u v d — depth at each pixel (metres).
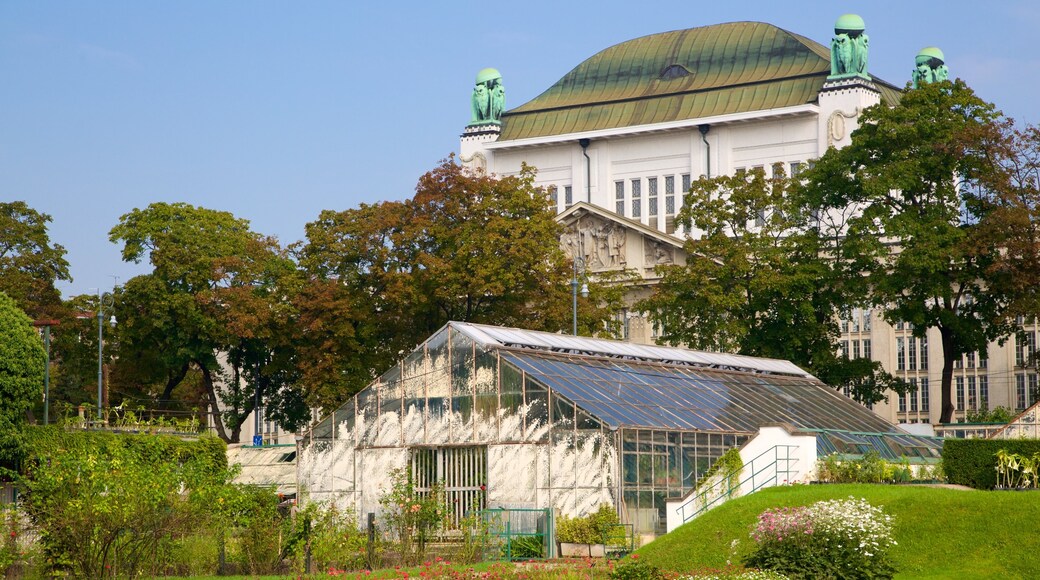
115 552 45.06
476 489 65.38
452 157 101.94
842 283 94.38
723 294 93.75
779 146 127.62
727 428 68.31
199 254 107.94
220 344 108.69
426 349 67.75
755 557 44.41
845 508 44.62
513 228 97.62
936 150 90.25
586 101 139.12
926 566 45.38
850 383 96.44
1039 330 119.38
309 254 101.69
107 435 74.44
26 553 46.31
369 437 69.12
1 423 72.38
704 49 137.88
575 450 62.47
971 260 90.81
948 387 91.81
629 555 49.97
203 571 49.03
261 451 92.56
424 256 96.31
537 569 46.59
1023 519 46.31
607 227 119.88
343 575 45.84
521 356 66.19
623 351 74.31
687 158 132.00
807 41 140.12
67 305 109.06
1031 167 89.56
